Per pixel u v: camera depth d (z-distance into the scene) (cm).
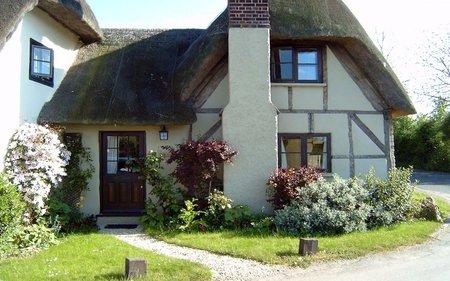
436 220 996
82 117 999
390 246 748
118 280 557
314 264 646
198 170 934
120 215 1047
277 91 1093
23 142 848
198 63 1034
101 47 1216
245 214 929
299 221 846
